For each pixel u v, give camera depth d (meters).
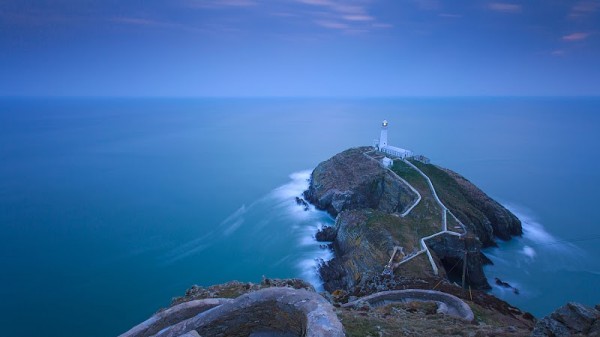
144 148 145.75
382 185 67.75
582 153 141.75
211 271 52.03
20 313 42.62
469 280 46.53
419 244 45.38
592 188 96.12
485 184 99.44
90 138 169.25
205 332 13.24
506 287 48.09
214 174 105.50
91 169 109.31
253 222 68.62
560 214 77.25
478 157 133.75
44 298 45.50
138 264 53.84
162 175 103.69
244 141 165.88
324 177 80.06
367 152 84.44
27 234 63.03
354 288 39.19
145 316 42.59
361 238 48.38
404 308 24.94
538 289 48.09
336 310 19.64
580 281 50.03
